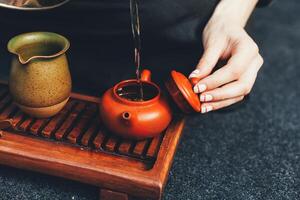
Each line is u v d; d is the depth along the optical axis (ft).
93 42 2.21
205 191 2.02
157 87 1.88
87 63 2.29
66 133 1.95
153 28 2.11
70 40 2.22
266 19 3.66
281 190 2.06
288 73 3.01
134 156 1.87
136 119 1.79
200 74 1.86
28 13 2.15
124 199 1.81
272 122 2.52
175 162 2.16
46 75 1.85
